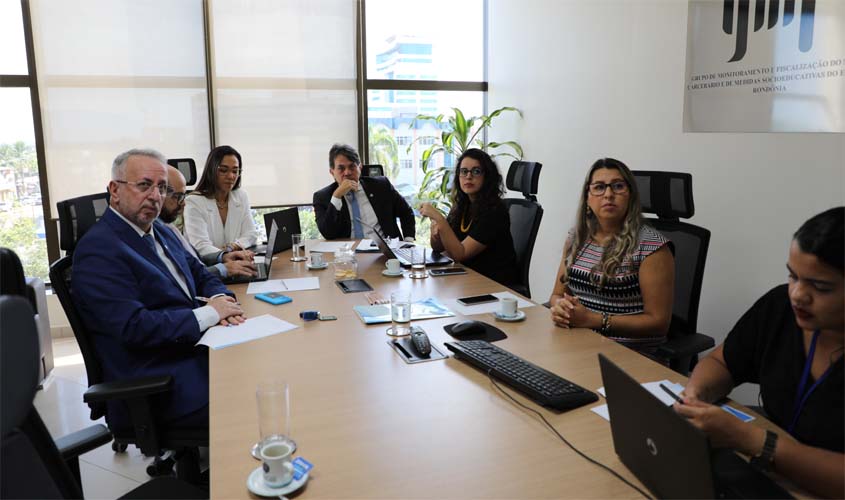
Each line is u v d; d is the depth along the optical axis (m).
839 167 2.50
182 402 1.82
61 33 4.22
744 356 1.38
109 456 2.71
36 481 0.91
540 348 1.79
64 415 3.10
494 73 5.29
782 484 1.06
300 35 4.78
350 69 4.95
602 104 3.94
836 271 1.02
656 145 3.51
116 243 1.99
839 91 2.47
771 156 2.79
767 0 2.75
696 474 0.87
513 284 3.17
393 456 1.17
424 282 2.67
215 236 3.64
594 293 2.15
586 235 2.24
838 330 1.06
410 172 5.27
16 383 0.76
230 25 4.60
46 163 4.30
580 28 4.10
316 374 1.60
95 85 4.34
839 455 1.00
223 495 1.04
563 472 1.10
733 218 3.02
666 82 3.39
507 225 3.14
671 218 2.45
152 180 2.09
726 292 3.09
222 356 1.75
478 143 5.25
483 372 1.60
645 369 1.60
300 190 4.96
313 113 4.91
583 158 4.18
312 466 1.13
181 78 4.53
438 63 5.25
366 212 4.00
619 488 1.05
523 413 1.35
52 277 1.88
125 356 1.92
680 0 3.25
